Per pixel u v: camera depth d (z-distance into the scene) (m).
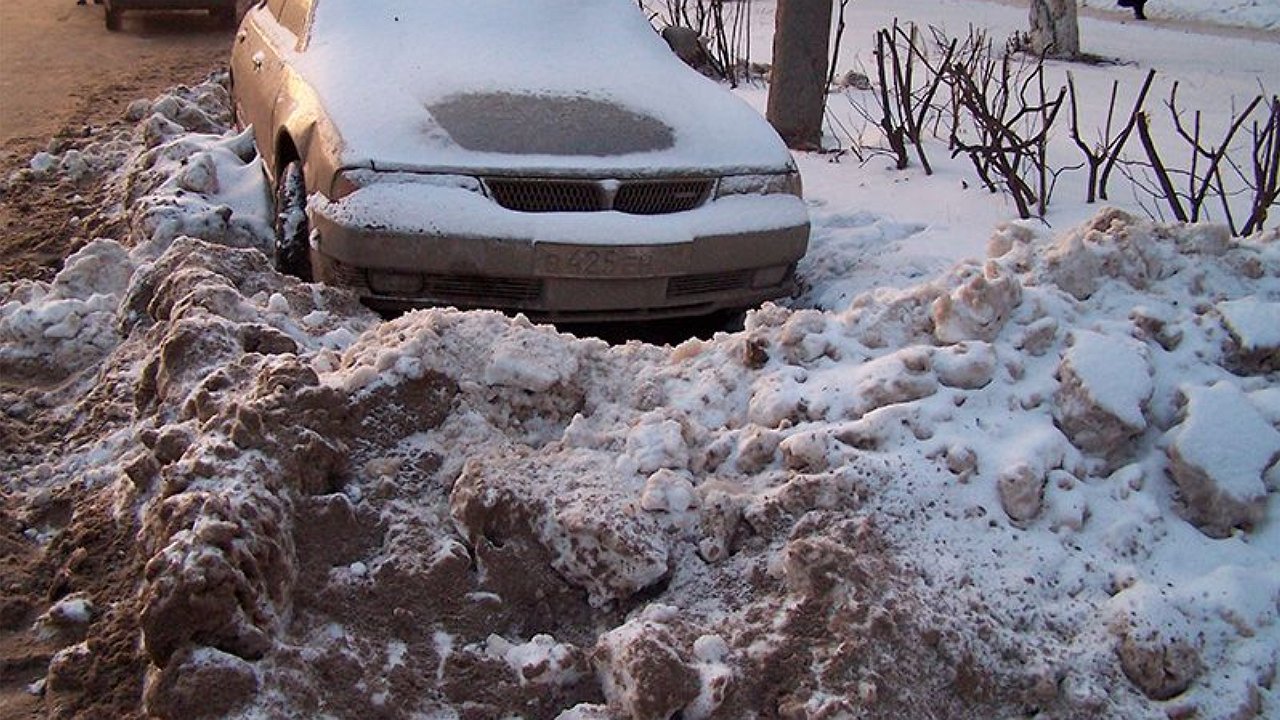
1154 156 6.22
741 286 5.34
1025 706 3.02
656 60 6.21
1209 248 4.29
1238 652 3.12
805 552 3.11
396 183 4.91
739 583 3.23
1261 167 6.17
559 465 3.49
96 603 3.40
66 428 4.38
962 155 7.84
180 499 3.10
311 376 3.60
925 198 7.06
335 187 4.96
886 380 3.70
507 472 3.40
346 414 3.54
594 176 5.06
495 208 4.92
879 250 6.25
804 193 7.27
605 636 3.00
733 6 15.49
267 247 6.13
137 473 3.62
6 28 14.34
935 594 3.16
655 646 2.88
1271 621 3.21
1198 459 3.52
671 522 3.33
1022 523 3.42
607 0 6.63
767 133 5.68
